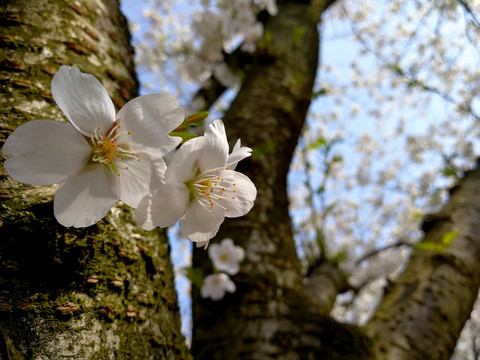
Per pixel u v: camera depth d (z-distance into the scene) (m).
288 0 0.47
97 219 0.08
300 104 0.31
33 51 0.11
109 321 0.08
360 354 0.17
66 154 0.08
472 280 0.25
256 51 0.35
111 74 0.13
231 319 0.18
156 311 0.10
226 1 0.40
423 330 0.21
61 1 0.13
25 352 0.07
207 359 0.17
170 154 0.15
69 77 0.08
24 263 0.08
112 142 0.08
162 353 0.09
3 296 0.07
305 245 0.38
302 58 0.35
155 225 0.08
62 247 0.08
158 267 0.10
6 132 0.09
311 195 0.41
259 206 0.22
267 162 0.24
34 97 0.10
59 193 0.08
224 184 0.09
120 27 0.15
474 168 0.38
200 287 0.20
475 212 0.30
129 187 0.08
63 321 0.08
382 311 0.23
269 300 0.19
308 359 0.16
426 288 0.24
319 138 0.33
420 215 0.32
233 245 0.20
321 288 0.33
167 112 0.08
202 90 0.42
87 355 0.08
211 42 0.40
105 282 0.09
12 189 0.09
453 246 0.27
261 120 0.27
